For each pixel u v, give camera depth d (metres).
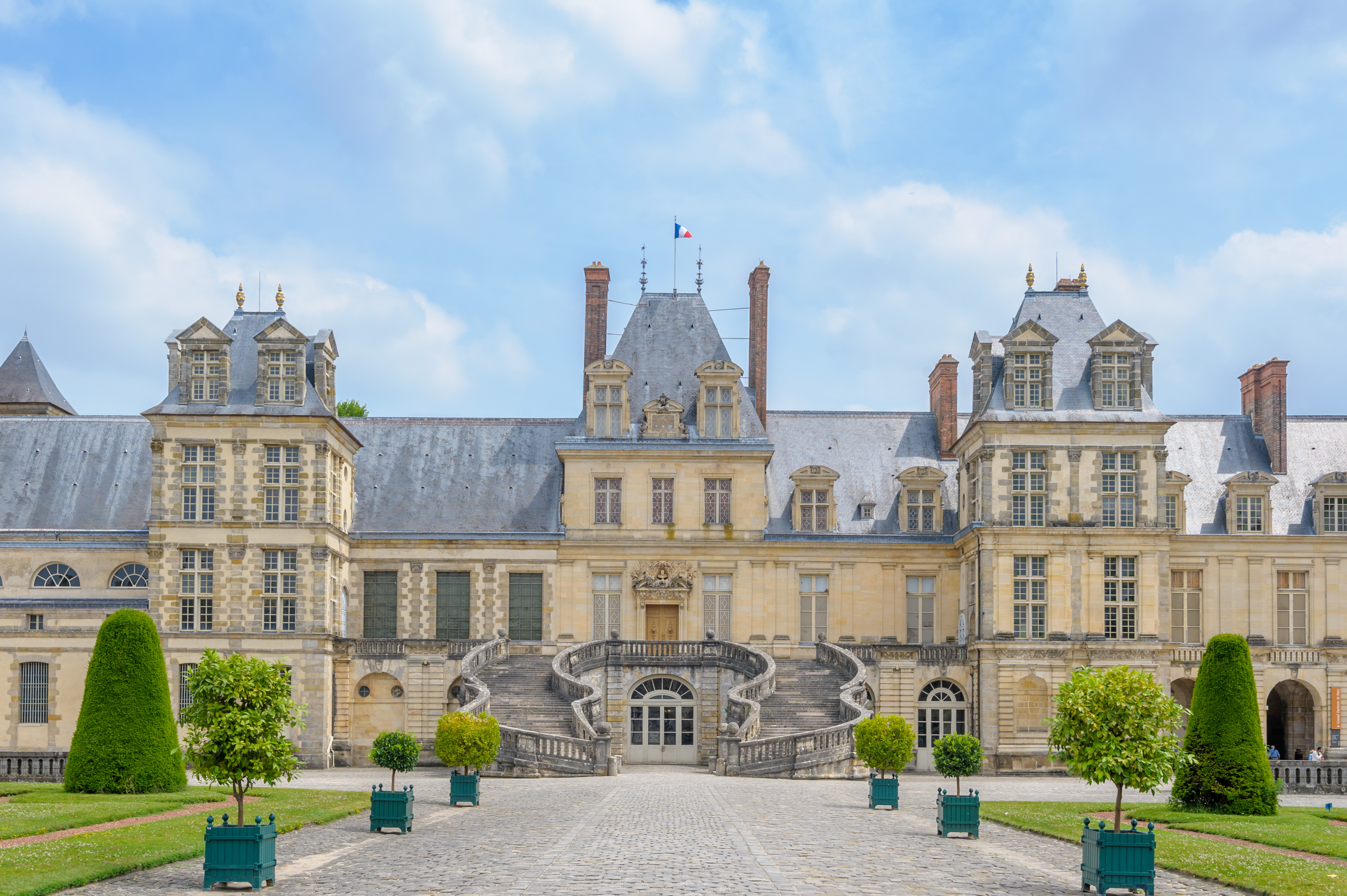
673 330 69.69
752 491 65.75
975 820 31.02
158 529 58.88
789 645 65.06
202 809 34.62
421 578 65.25
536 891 22.39
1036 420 60.59
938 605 65.81
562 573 65.31
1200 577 64.19
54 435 67.31
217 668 27.30
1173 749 27.05
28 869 23.55
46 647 60.50
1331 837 30.70
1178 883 24.75
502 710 54.72
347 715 60.47
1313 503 64.88
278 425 59.34
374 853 27.28
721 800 39.19
